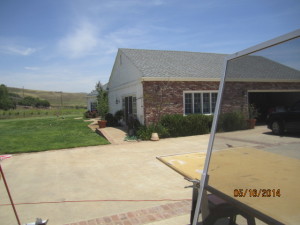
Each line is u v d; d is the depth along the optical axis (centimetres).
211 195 187
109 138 1147
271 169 158
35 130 1664
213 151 192
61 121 2423
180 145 952
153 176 572
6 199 465
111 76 1903
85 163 724
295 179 147
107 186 518
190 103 1273
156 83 1183
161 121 1179
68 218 378
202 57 1689
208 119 1227
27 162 760
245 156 172
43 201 448
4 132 1571
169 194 459
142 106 1180
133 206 412
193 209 224
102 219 370
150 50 1653
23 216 392
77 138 1234
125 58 1489
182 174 573
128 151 874
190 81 1250
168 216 372
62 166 698
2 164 740
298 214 145
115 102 1811
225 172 181
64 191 497
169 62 1441
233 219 170
